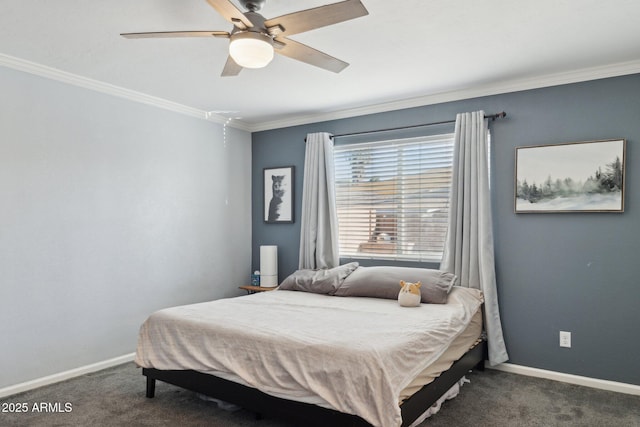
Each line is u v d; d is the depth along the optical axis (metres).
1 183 2.99
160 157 4.06
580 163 3.22
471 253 3.53
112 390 3.10
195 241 4.39
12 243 3.04
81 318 3.44
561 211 3.28
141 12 2.35
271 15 2.39
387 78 3.42
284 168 4.79
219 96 3.92
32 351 3.13
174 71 3.29
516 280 3.48
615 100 3.13
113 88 3.63
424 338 2.43
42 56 2.99
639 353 3.04
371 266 4.23
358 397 2.00
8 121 3.03
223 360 2.47
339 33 2.62
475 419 2.62
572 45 2.79
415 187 4.02
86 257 3.47
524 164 3.43
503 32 2.61
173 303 4.16
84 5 2.27
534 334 3.40
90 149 3.51
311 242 4.38
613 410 2.76
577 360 3.24
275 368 2.29
